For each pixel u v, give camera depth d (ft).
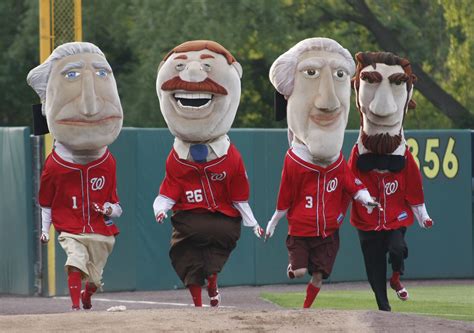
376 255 129.49
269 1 271.90
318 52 123.03
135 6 278.87
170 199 120.57
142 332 96.48
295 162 122.31
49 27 169.68
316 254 123.13
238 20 269.85
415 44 297.94
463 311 142.10
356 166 127.75
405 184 128.88
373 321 101.60
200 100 119.65
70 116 120.47
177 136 120.26
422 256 185.78
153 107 270.67
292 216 123.03
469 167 187.01
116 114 122.62
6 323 100.58
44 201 122.93
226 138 122.62
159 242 169.17
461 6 279.49
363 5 292.20
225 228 120.98
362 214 128.36
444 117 308.81
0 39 313.53
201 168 120.16
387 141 126.62
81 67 121.60
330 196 122.83
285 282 177.68
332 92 121.29
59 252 162.91
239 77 122.42
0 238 168.55
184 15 267.18
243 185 122.01
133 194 167.02
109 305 148.66
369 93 126.00
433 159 185.26
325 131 121.49
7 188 166.71
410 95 128.88
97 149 122.01
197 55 120.16
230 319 101.60
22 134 163.02
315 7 291.17
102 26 302.25
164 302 153.48
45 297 162.30
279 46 277.85
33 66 310.24
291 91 122.83
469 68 284.20
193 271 121.29
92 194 122.72
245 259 175.01
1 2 314.14
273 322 100.53
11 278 167.02
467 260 187.52
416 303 152.25
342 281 181.06
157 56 266.16
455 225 186.70
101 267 124.47
